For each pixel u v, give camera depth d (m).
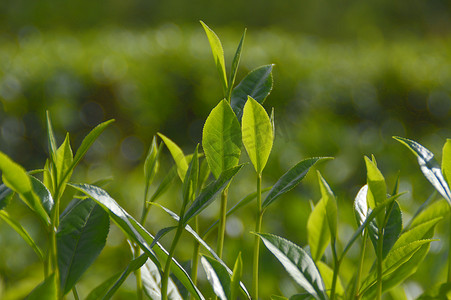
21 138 4.28
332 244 0.57
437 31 16.36
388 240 0.61
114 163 4.68
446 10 16.72
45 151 4.37
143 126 4.82
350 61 5.67
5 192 0.57
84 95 4.56
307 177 2.97
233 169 0.52
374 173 0.55
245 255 1.83
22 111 4.28
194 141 5.07
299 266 0.53
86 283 1.66
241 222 2.25
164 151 4.73
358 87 5.33
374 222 0.61
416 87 5.48
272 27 15.46
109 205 0.51
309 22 15.91
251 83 0.67
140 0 14.16
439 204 0.70
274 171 3.28
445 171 0.56
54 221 0.53
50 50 5.01
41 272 1.16
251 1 15.30
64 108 4.42
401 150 4.16
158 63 5.04
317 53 5.99
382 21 16.31
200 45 5.55
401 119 5.52
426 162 0.57
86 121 4.58
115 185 2.77
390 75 5.49
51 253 0.51
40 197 0.55
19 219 2.39
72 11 12.80
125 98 4.69
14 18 12.08
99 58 4.75
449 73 5.62
